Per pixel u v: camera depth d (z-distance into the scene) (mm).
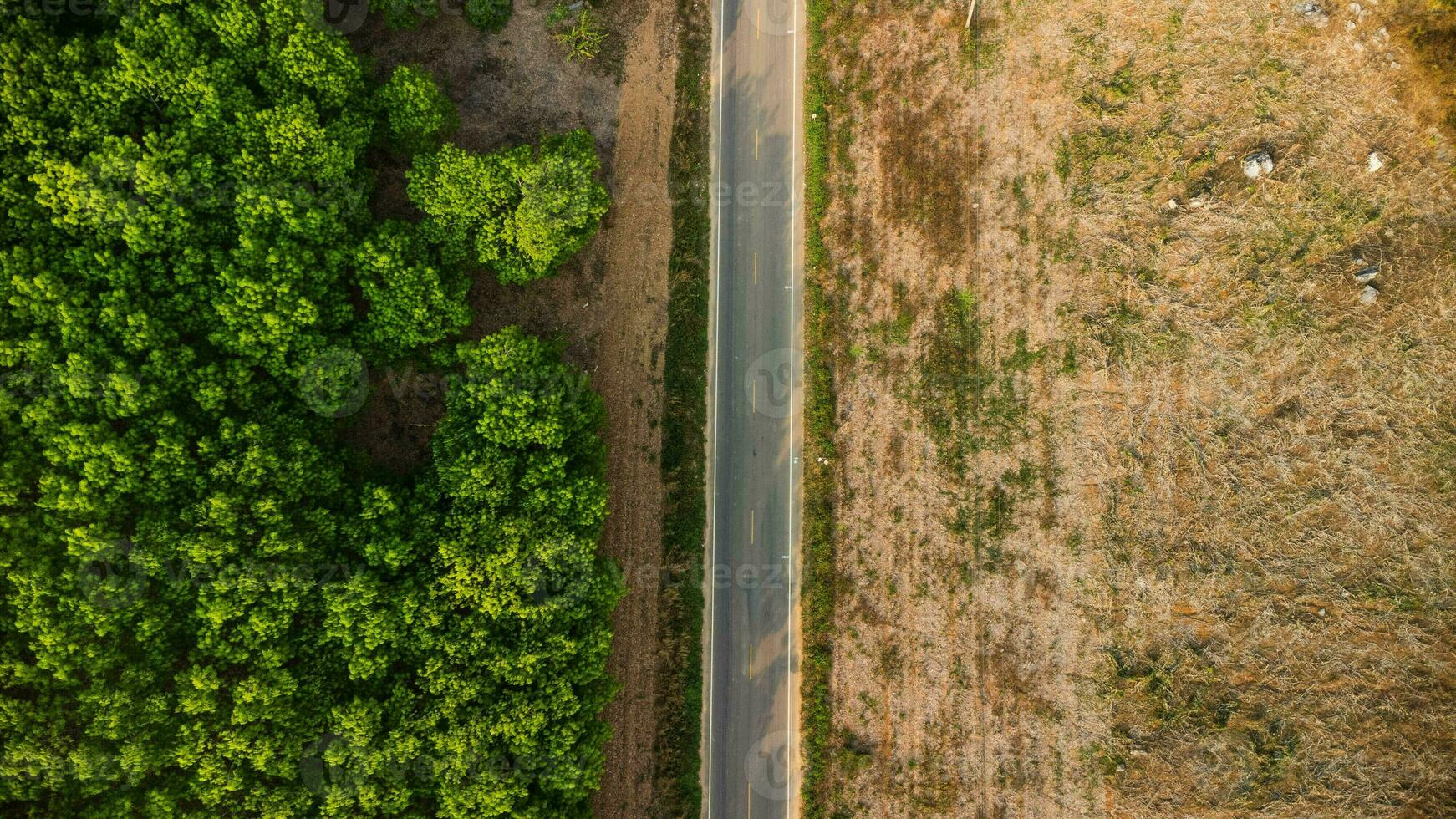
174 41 34719
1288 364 43250
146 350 33906
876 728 43094
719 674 43281
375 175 40562
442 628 36500
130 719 33281
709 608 43500
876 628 43406
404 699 36188
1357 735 42062
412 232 38344
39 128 33656
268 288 34594
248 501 34688
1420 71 42906
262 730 34531
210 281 34875
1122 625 43000
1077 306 43688
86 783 33344
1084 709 42812
